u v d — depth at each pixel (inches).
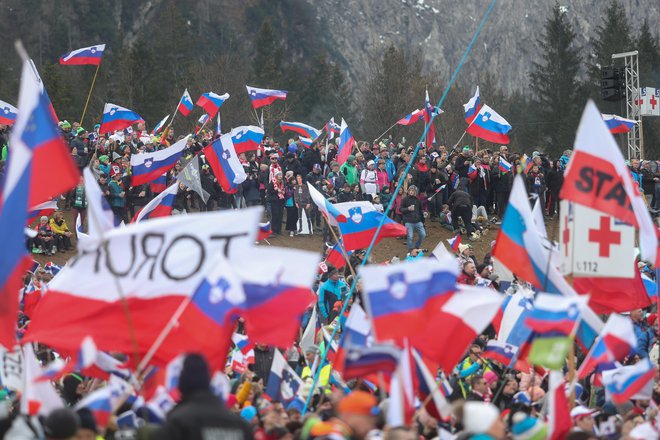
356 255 1207.6
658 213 1657.2
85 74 3882.9
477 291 500.4
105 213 485.4
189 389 349.4
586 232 555.8
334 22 6245.1
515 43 6432.1
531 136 4005.9
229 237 446.9
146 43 4072.3
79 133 1513.3
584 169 533.0
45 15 5172.2
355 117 4222.4
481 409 378.6
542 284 553.3
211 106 1663.4
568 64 4067.4
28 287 853.8
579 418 500.4
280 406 514.6
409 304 450.0
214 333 437.4
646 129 3587.6
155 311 447.2
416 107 3614.7
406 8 6510.8
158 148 1572.3
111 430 463.5
